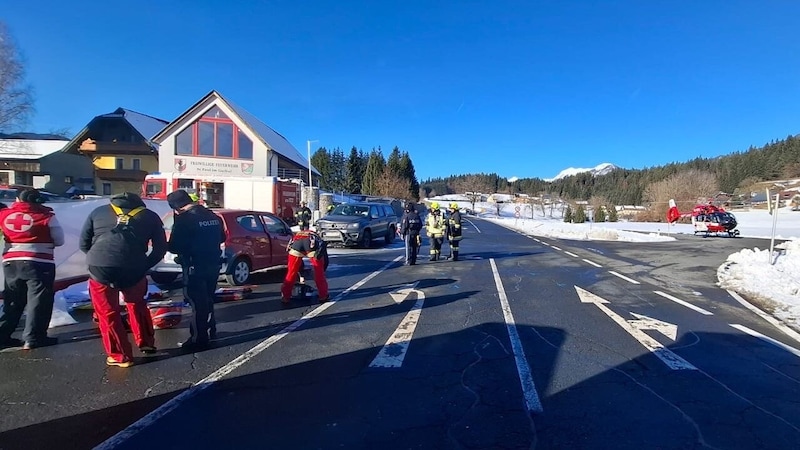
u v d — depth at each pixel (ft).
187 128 111.14
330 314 24.63
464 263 46.98
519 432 12.21
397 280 35.65
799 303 29.14
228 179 87.25
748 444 11.77
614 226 153.99
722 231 102.63
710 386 15.48
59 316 21.99
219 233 19.35
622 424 12.73
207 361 17.29
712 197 237.25
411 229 45.06
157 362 17.13
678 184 229.04
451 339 20.35
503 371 16.60
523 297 29.66
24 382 15.16
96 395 14.21
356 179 302.04
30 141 162.20
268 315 24.34
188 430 12.08
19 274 18.13
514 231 123.44
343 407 13.57
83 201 28.40
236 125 112.16
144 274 17.26
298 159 143.23
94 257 15.93
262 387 14.97
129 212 16.66
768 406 14.02
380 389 14.90
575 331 21.88
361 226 61.67
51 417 12.74
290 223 90.38
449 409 13.52
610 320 24.09
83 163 163.02
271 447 11.28
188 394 14.34
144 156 141.59
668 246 74.23
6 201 51.44
